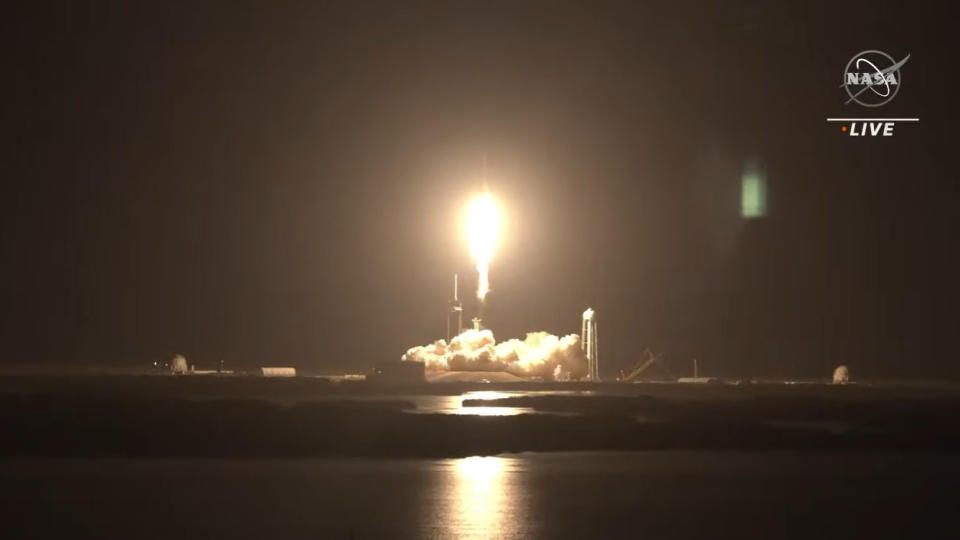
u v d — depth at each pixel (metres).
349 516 186.00
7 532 173.50
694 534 174.50
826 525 181.12
